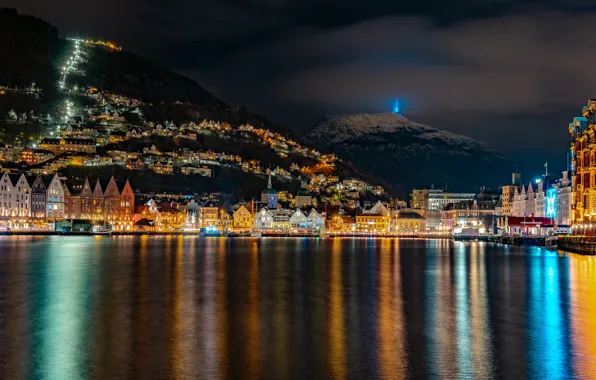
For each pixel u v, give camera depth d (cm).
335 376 4206
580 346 5006
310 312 6512
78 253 15212
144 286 8544
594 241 15588
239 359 4597
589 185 17525
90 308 6669
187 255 15275
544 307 6875
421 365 4453
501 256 15788
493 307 6869
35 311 6475
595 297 7644
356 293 8012
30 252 15425
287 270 11212
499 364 4488
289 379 4141
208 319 6081
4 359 4581
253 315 6312
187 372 4278
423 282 9319
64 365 4431
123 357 4641
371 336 5359
